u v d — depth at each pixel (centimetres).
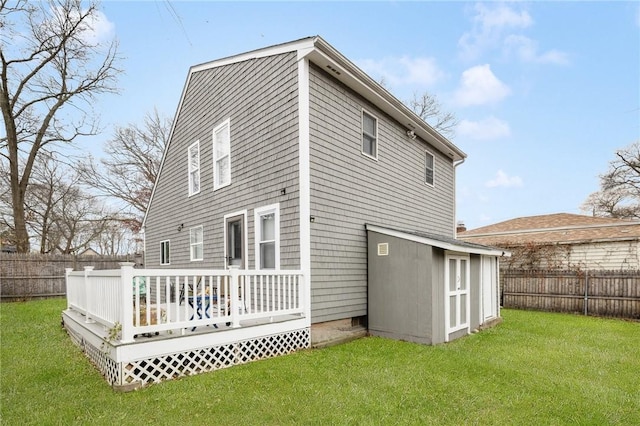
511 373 481
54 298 1337
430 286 652
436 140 1069
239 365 507
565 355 581
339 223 696
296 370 483
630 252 1191
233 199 813
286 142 663
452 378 459
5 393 401
